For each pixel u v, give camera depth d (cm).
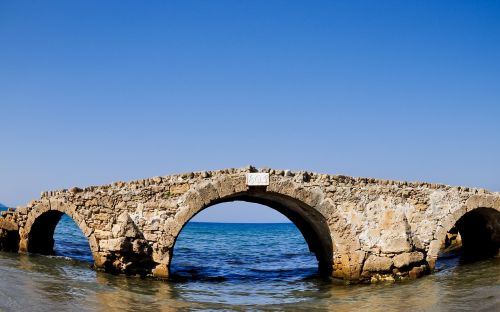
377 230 1833
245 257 3266
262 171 1759
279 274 2256
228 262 2856
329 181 1823
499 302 1341
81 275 1684
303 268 2514
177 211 1728
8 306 1173
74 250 2573
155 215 1733
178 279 1880
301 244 5203
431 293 1544
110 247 1702
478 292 1502
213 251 3788
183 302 1430
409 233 1850
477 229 2369
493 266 1988
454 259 2320
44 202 1938
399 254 1822
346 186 1834
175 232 1720
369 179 1870
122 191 1752
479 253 2381
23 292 1332
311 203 1789
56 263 1897
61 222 5888
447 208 1933
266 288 1812
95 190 1783
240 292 1702
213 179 1739
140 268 1723
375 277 1808
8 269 1678
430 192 1925
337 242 1828
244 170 1758
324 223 1861
